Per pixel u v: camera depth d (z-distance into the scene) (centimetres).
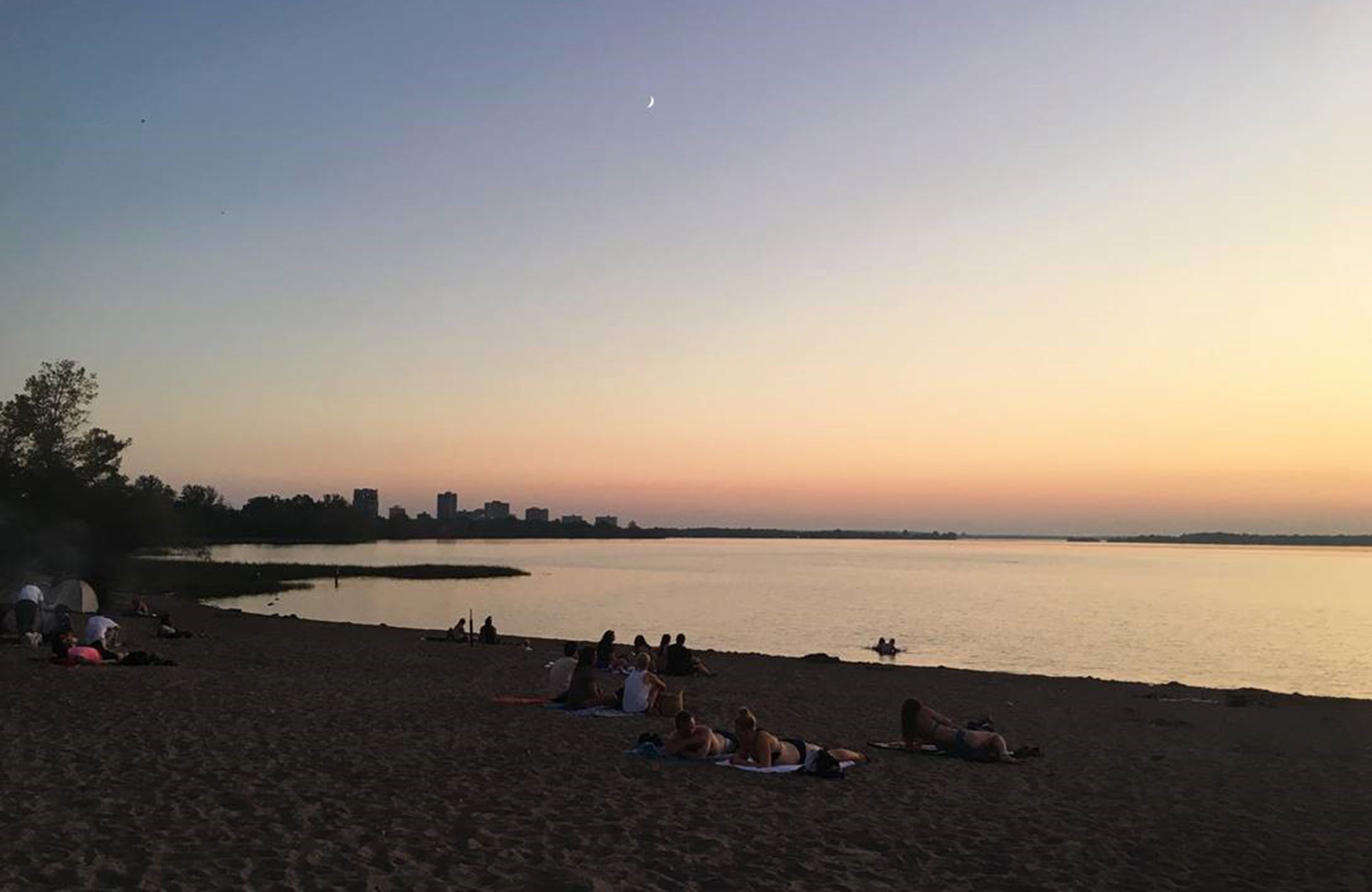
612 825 930
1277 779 1390
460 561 14962
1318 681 3525
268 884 702
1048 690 2548
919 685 2559
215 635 3303
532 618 5669
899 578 11619
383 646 3086
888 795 1148
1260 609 7200
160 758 1155
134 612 4206
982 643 4619
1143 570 16150
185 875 714
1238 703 2345
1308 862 923
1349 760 1608
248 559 13750
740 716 1295
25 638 2467
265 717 1509
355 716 1573
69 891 664
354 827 877
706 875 786
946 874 830
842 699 2191
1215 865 901
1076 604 7444
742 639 4681
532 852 824
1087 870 863
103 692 1698
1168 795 1240
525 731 1489
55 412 6562
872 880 800
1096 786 1272
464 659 2758
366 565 12581
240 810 926
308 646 2978
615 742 1422
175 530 6969
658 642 4475
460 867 767
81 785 994
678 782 1160
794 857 852
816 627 5297
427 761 1220
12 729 1303
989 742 1412
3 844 769
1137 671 3719
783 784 1174
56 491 6369
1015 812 1087
